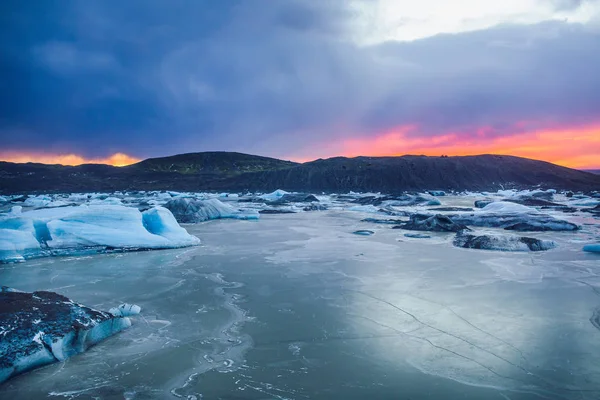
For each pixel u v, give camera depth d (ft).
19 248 48.34
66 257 50.39
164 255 51.72
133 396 19.21
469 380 20.36
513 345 24.30
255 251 54.19
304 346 24.32
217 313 30.07
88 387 19.99
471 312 29.84
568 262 46.34
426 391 19.38
